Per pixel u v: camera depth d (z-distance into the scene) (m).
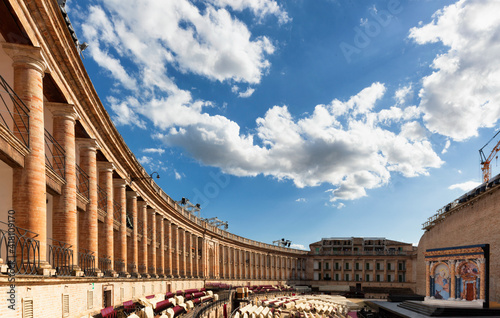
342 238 114.00
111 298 23.05
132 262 32.28
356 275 108.12
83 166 22.34
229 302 45.56
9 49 14.45
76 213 19.97
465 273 42.81
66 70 17.77
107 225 25.67
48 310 14.20
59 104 18.53
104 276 22.20
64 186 18.47
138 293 29.92
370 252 107.69
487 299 38.22
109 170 26.39
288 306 57.28
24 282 12.27
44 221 14.96
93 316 19.27
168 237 44.75
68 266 17.19
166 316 23.70
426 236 72.88
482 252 40.00
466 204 50.78
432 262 48.94
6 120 15.72
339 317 52.50
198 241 60.84
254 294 61.47
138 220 35.78
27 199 14.30
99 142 24.03
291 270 107.81
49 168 16.28
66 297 16.11
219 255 70.25
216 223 69.06
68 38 16.45
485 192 43.25
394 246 109.69
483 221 45.00
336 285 106.81
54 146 18.31
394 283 102.38
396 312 44.22
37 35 14.72
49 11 14.54
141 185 34.44
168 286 40.22
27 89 14.59
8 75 15.62
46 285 14.06
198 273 58.28
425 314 39.28
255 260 90.19
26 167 14.44
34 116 14.75
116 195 29.72
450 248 45.16
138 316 21.47
